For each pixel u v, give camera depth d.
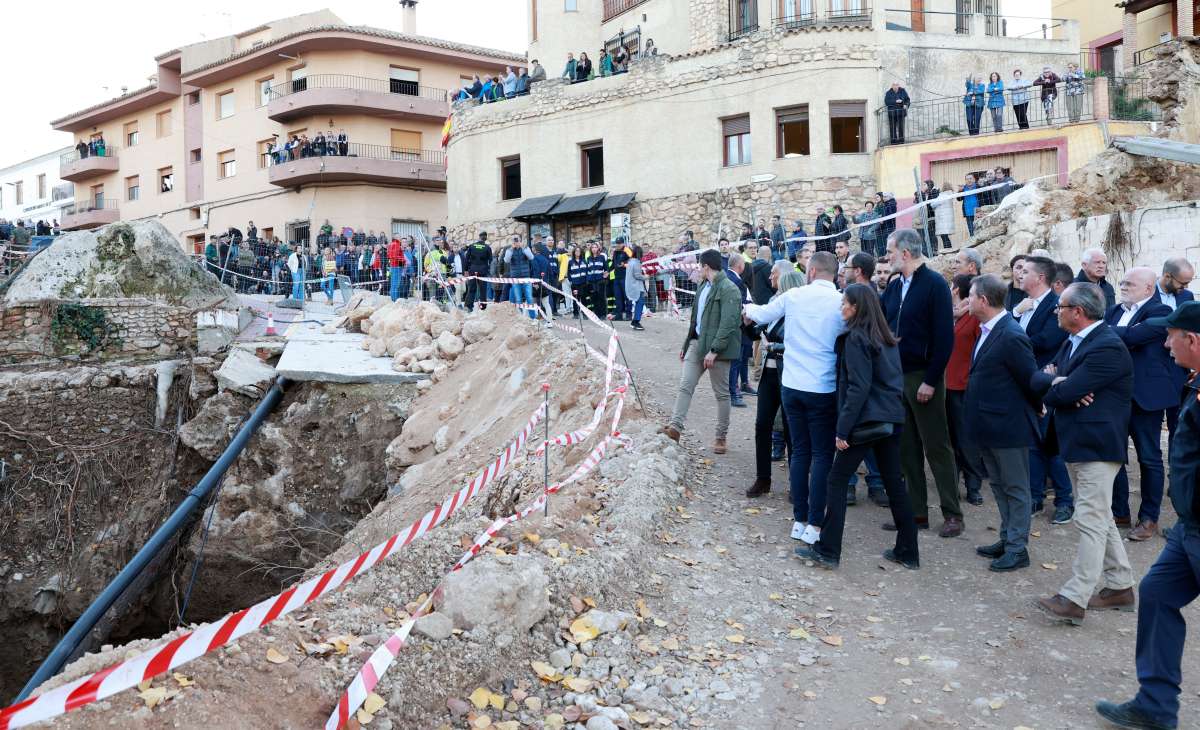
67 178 48.78
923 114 24.28
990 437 6.01
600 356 11.02
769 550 6.48
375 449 12.32
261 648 4.12
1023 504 5.98
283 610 3.70
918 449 6.89
